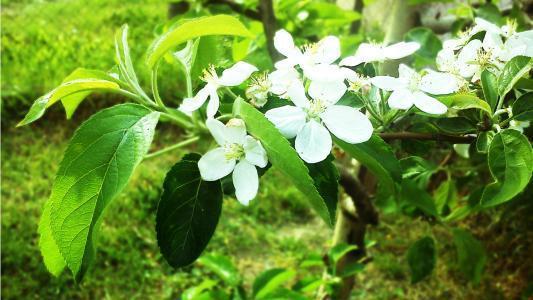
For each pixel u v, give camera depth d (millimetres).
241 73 212
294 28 485
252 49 409
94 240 201
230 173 224
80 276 198
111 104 1191
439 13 481
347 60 230
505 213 542
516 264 797
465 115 244
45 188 1010
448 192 494
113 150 201
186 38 225
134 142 202
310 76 204
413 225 932
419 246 478
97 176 198
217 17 212
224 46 289
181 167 220
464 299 797
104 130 202
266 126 181
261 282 512
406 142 255
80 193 196
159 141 1140
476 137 246
